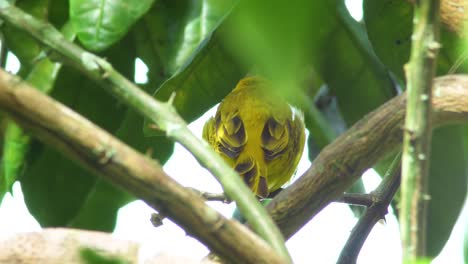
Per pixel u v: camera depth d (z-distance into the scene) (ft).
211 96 30.45
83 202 35.63
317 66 31.96
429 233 32.07
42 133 12.69
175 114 16.43
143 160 13.20
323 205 25.54
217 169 15.74
